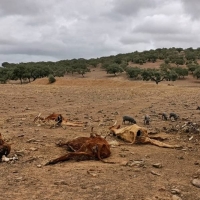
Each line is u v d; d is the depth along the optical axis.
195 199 6.34
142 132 11.52
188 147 10.90
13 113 18.62
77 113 19.19
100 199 6.09
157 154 9.89
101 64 133.12
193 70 98.44
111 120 16.53
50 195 6.21
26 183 6.88
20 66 80.69
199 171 7.99
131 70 92.25
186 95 32.34
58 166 8.31
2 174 7.48
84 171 7.87
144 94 33.31
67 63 134.00
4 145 8.88
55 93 32.31
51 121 14.48
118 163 8.73
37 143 10.73
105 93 33.59
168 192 6.62
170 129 13.89
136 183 7.09
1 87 37.41
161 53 150.25
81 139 10.01
